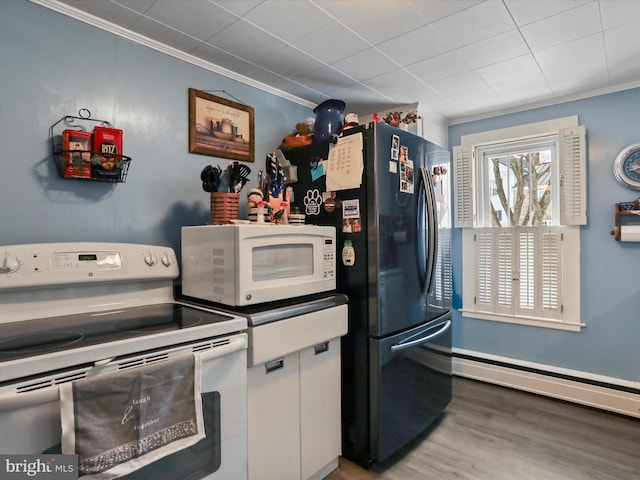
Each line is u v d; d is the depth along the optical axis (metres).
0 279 1.25
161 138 1.83
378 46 1.86
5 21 1.38
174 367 1.08
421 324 2.10
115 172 1.58
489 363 2.84
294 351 1.53
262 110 2.34
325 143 1.98
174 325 1.23
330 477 1.77
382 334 1.80
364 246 1.82
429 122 2.82
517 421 2.27
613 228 2.41
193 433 1.11
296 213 1.90
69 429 0.89
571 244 2.56
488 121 2.92
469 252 3.01
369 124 1.80
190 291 1.69
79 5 1.51
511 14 1.58
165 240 1.84
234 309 1.48
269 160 2.09
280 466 1.53
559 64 2.07
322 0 1.47
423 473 1.79
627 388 2.30
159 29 1.69
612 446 1.99
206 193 2.02
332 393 1.79
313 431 1.68
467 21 1.64
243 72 2.15
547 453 1.93
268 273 1.54
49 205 1.48
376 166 1.78
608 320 2.44
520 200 2.85
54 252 1.39
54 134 1.49
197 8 1.53
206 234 1.59
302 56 1.96
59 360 0.92
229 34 1.74
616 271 2.41
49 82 1.48
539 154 2.77
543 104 2.66
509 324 2.83
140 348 1.06
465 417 2.33
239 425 1.30
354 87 2.39
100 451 0.93
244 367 1.32
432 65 2.07
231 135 2.13
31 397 0.85
